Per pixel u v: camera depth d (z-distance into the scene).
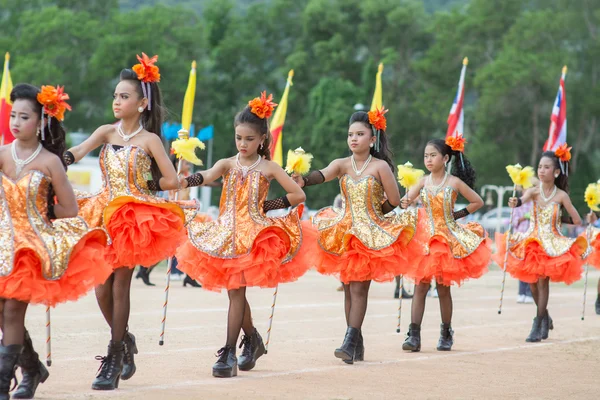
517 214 23.73
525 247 15.18
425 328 15.76
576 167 76.56
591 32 76.56
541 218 15.68
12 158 8.44
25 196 8.31
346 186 12.02
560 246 15.12
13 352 8.06
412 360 11.88
